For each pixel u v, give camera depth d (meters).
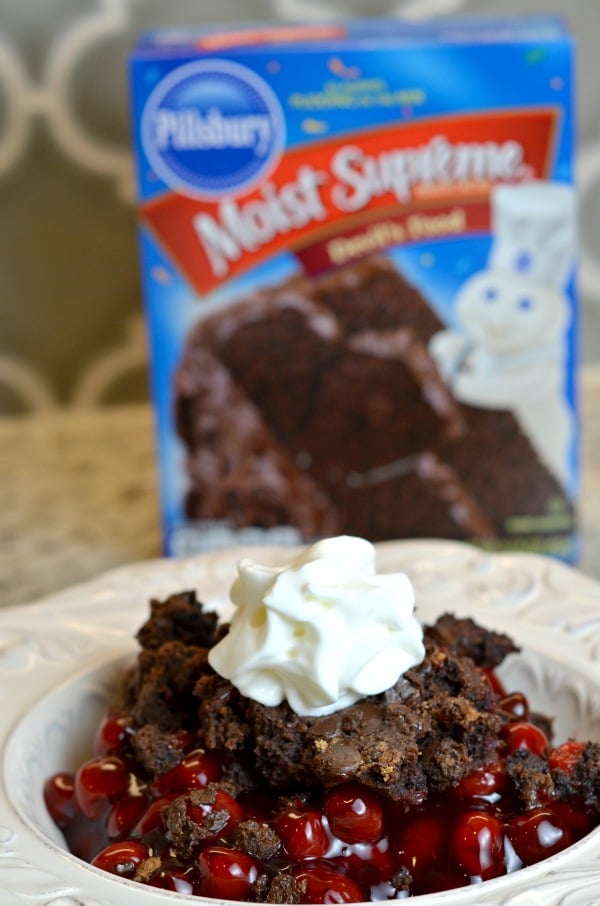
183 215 0.49
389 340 0.50
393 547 0.45
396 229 0.49
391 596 0.34
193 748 0.35
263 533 0.51
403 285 0.49
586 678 0.38
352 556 0.34
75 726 0.38
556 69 0.48
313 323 0.50
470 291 0.49
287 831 0.32
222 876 0.32
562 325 0.50
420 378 0.50
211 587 0.43
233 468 0.51
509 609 0.42
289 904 0.31
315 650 0.33
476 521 0.51
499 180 0.49
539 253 0.49
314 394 0.50
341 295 0.49
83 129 0.60
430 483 0.51
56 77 0.59
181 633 0.38
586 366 0.65
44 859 0.31
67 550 0.53
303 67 0.48
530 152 0.49
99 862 0.32
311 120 0.48
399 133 0.48
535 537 0.51
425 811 0.33
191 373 0.50
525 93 0.48
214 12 0.59
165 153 0.48
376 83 0.48
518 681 0.39
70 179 0.61
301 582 0.33
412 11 0.60
